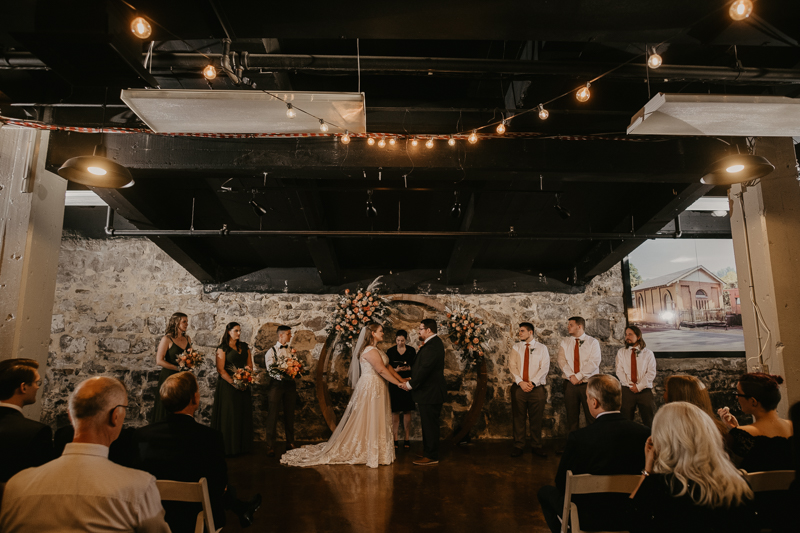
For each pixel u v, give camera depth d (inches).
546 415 231.8
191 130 104.0
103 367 229.9
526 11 82.1
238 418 196.9
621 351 208.5
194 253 214.4
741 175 117.5
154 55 101.3
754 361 136.1
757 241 136.7
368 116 134.2
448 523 122.5
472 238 195.0
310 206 169.6
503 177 140.6
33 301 128.5
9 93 121.6
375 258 234.7
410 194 180.4
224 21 84.1
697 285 245.4
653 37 90.7
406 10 81.7
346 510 131.5
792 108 93.8
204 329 234.2
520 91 123.6
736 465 80.7
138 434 78.0
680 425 60.2
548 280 245.4
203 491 70.1
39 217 131.0
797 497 60.5
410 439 227.3
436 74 109.1
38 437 73.2
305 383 230.5
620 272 247.4
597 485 76.0
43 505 49.1
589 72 102.6
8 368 77.5
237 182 155.9
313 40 113.6
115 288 236.7
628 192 178.9
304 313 237.8
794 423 61.6
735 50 103.8
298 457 185.6
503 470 173.0
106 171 105.8
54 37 76.6
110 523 49.8
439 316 240.2
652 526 58.9
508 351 237.9
